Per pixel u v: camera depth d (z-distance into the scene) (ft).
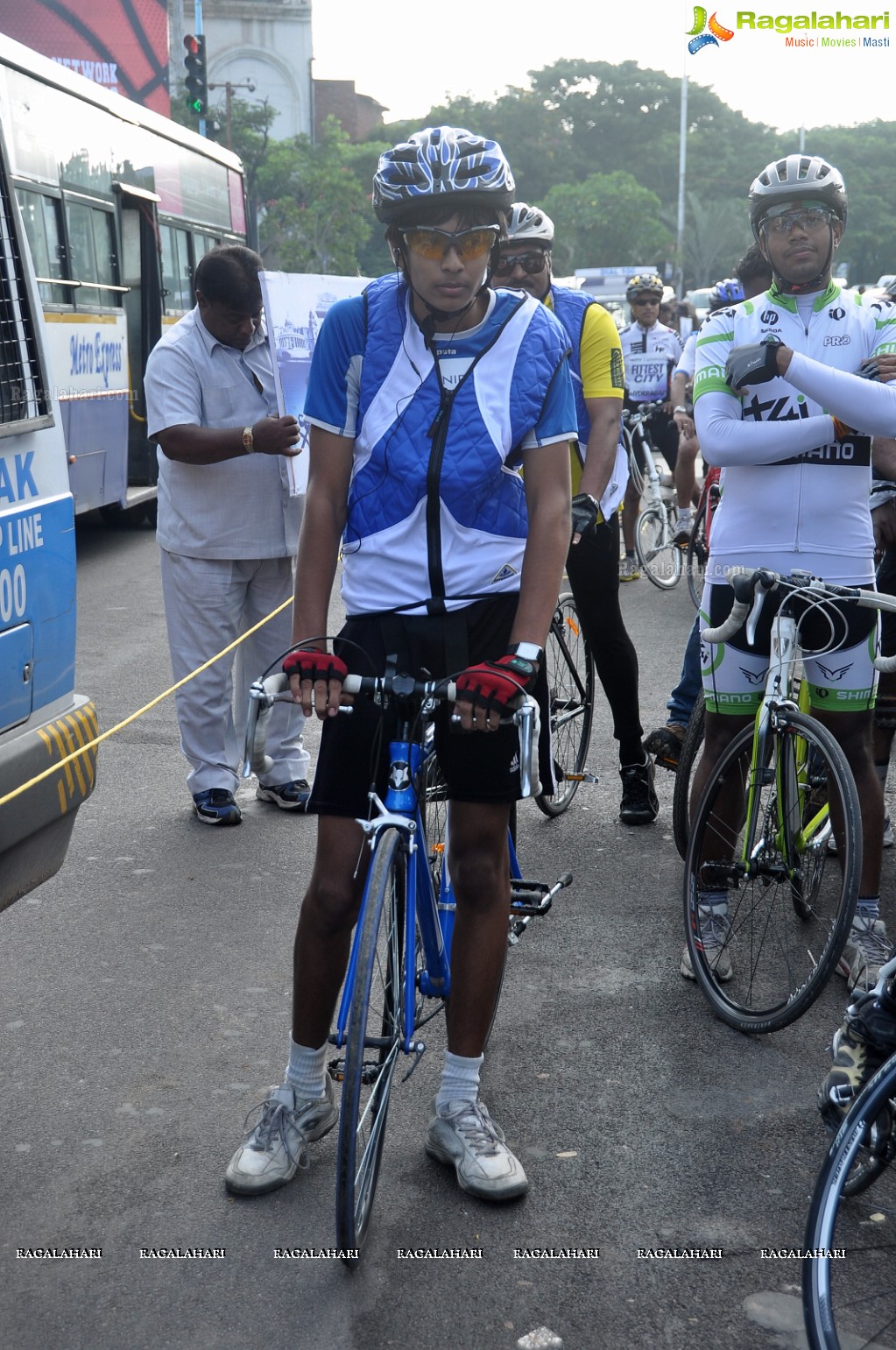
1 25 88.33
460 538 9.04
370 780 9.07
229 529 16.44
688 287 270.26
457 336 8.94
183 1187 9.47
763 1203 9.30
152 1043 11.48
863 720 12.14
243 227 55.06
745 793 12.03
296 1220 9.10
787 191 11.60
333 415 9.12
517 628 8.73
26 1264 8.67
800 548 11.85
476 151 8.46
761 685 12.32
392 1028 9.14
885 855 15.39
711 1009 12.09
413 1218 9.12
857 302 12.05
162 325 43.06
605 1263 8.68
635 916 14.14
